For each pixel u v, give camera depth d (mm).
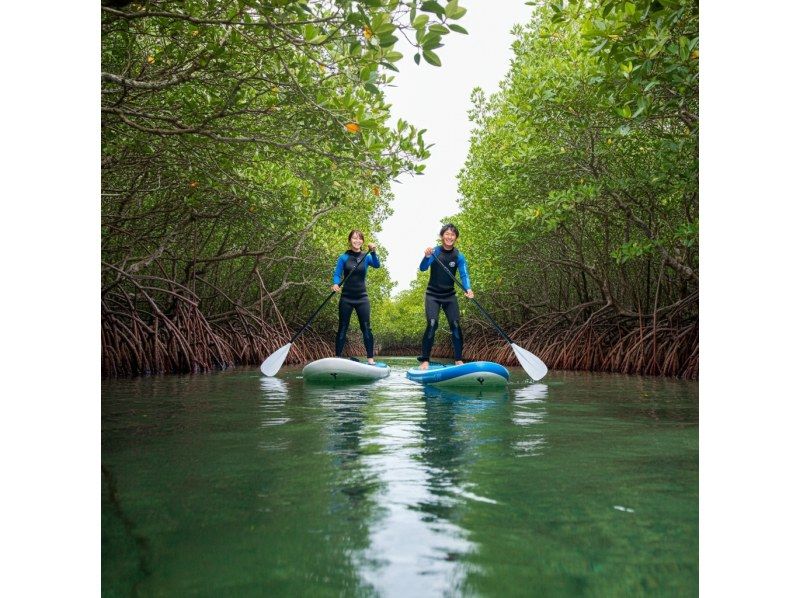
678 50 4707
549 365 14242
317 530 1759
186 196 9039
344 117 5340
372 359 8742
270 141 5844
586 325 12734
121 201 8906
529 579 1425
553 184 10477
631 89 5176
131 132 6684
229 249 14688
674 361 9383
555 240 14266
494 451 2896
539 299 19531
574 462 2650
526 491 2170
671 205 9109
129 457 2768
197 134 6043
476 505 2000
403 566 1496
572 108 8094
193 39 5328
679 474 2424
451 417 4102
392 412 4402
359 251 8672
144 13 4223
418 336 46719
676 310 9836
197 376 8656
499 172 11875
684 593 1352
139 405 4840
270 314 17141
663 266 10047
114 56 6359
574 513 1912
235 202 9922
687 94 5691
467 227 16219
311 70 5875
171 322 10016
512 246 13922
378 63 4352
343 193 7520
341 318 8672
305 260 15555
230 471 2484
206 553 1587
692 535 1717
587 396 5652
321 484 2271
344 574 1452
